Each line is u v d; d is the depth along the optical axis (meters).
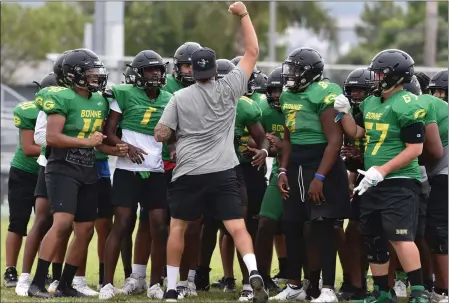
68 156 22.69
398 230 21.09
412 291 21.16
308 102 22.50
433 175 22.69
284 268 27.23
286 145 23.38
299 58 22.44
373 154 21.44
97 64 22.77
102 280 25.81
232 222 21.47
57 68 23.58
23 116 25.05
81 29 91.06
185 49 25.00
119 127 24.00
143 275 24.69
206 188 21.48
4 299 22.61
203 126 21.44
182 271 23.84
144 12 90.69
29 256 24.56
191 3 89.50
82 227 23.17
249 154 24.70
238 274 29.72
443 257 22.69
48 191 22.81
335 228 23.14
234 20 81.94
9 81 83.50
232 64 25.02
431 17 85.56
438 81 23.95
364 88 23.48
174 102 21.59
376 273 22.11
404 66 21.19
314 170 22.55
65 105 22.64
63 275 23.33
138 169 23.48
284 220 23.17
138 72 23.34
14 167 26.39
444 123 22.70
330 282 22.30
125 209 23.44
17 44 84.00
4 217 48.19
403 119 20.95
